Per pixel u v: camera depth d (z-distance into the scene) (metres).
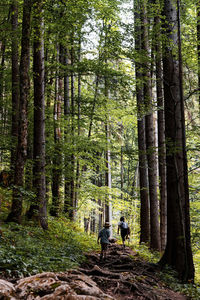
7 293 3.72
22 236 7.76
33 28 9.41
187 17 10.62
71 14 10.12
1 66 13.37
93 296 4.23
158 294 6.29
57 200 14.17
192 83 10.98
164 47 9.74
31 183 11.09
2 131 14.82
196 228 11.72
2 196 11.02
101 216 29.05
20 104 8.87
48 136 15.81
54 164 12.91
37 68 10.61
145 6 11.32
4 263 5.09
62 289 4.02
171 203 9.35
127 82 10.65
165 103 9.79
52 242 9.07
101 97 15.98
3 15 12.12
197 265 13.55
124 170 37.91
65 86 16.80
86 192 16.12
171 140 9.42
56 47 13.10
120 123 24.48
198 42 9.84
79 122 15.89
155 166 14.14
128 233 13.12
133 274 7.62
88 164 16.88
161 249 12.51
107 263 9.00
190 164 15.19
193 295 6.82
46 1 9.45
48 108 15.22
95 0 10.95
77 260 8.17
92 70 10.84
